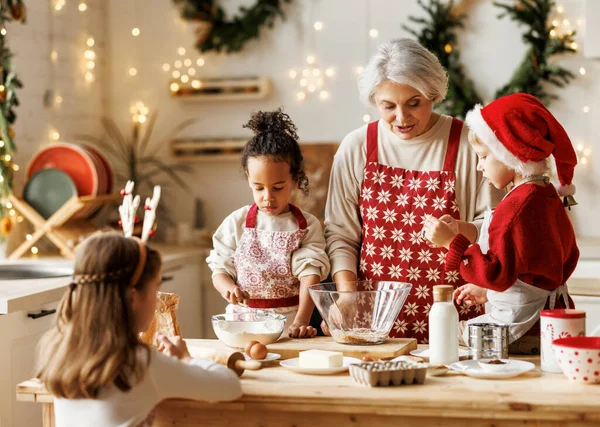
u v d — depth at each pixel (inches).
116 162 179.6
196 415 65.8
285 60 172.1
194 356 69.6
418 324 90.0
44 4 157.6
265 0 170.2
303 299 83.2
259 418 64.6
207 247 170.7
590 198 158.4
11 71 134.0
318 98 170.7
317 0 169.6
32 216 140.6
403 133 85.7
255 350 71.2
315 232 87.0
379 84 83.0
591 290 97.3
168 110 178.5
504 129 70.2
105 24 180.1
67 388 58.7
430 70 81.6
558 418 58.2
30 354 109.0
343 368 67.8
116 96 180.2
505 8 157.9
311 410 61.4
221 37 171.9
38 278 123.3
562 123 158.6
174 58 177.2
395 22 165.8
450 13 162.6
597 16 147.2
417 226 89.2
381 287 79.1
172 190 179.2
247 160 83.8
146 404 59.8
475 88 161.9
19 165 149.5
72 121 167.5
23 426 107.8
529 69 155.8
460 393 61.2
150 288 62.2
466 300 80.0
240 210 88.1
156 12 177.6
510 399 59.3
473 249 70.6
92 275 60.1
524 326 73.2
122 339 58.8
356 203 92.5
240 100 175.2
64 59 164.2
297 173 85.9
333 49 169.5
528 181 71.2
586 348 62.6
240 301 81.7
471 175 88.4
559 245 70.9
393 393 61.5
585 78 157.1
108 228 147.6
